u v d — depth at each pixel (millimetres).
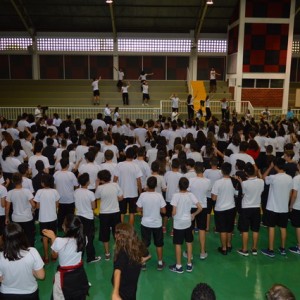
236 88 18688
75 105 18203
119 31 20375
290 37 18297
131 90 19906
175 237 5211
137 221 7219
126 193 6035
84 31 20266
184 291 4871
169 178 6070
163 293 4820
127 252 3240
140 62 20812
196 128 10078
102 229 5531
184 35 20469
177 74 21000
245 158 6504
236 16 18516
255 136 8898
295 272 5406
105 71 20812
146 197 5141
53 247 3631
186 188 5137
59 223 6055
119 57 20703
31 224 5203
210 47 20703
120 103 18391
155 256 5863
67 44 20438
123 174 6000
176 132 9305
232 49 19281
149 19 19250
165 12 18594
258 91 18750
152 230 5207
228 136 9500
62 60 20641
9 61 20531
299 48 21391
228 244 6062
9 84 20078
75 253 3648
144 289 4906
